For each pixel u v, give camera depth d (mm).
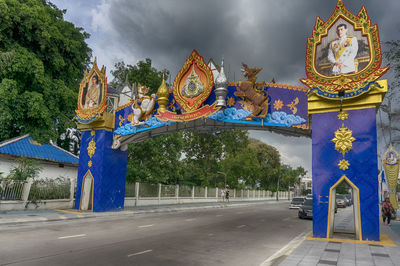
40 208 18391
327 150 11594
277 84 14383
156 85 34812
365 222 10711
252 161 55688
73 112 27625
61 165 25031
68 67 27516
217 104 14180
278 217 22109
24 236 10008
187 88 15727
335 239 10906
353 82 11156
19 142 23266
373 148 10898
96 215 17125
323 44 11977
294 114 13922
